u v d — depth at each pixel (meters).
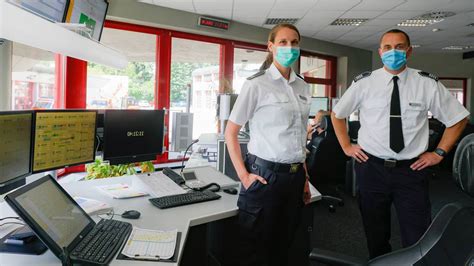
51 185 1.20
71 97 3.94
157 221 1.43
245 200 1.56
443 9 4.87
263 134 1.55
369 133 1.90
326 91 7.77
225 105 3.18
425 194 1.78
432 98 1.81
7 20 1.01
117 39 4.63
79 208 1.27
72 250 1.05
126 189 1.84
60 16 2.62
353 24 5.77
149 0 4.43
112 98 4.41
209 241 2.13
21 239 1.13
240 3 4.60
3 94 1.52
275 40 1.58
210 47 5.55
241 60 5.95
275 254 1.65
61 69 3.84
